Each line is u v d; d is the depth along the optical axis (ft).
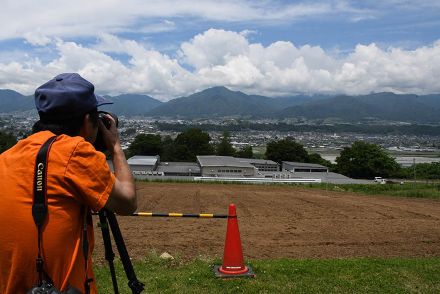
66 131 6.20
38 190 5.52
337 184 108.68
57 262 5.61
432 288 19.66
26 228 5.49
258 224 42.52
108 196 5.81
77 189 5.66
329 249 31.22
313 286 19.69
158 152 322.14
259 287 19.47
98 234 33.71
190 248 30.42
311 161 314.96
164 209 55.98
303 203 62.59
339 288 19.51
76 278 5.81
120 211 6.14
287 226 41.32
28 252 5.52
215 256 27.63
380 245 32.86
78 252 5.83
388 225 42.27
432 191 83.92
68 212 5.65
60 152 5.65
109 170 5.94
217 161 223.51
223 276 20.93
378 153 262.26
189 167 230.89
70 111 6.03
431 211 53.72
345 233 37.65
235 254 21.31
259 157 380.17
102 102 6.64
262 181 120.57
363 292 19.03
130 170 6.52
